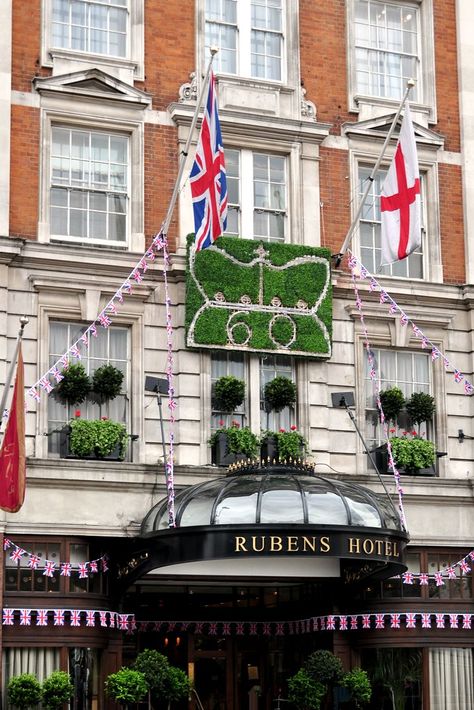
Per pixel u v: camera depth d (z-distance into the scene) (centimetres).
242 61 2770
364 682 2453
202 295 2594
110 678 2320
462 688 2652
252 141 2722
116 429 2484
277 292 2655
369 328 2753
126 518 2469
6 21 2548
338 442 2672
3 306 2456
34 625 2367
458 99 2941
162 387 2545
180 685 2361
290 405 2659
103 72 2611
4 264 2469
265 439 2592
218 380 2595
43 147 2556
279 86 2766
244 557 2267
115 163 2638
